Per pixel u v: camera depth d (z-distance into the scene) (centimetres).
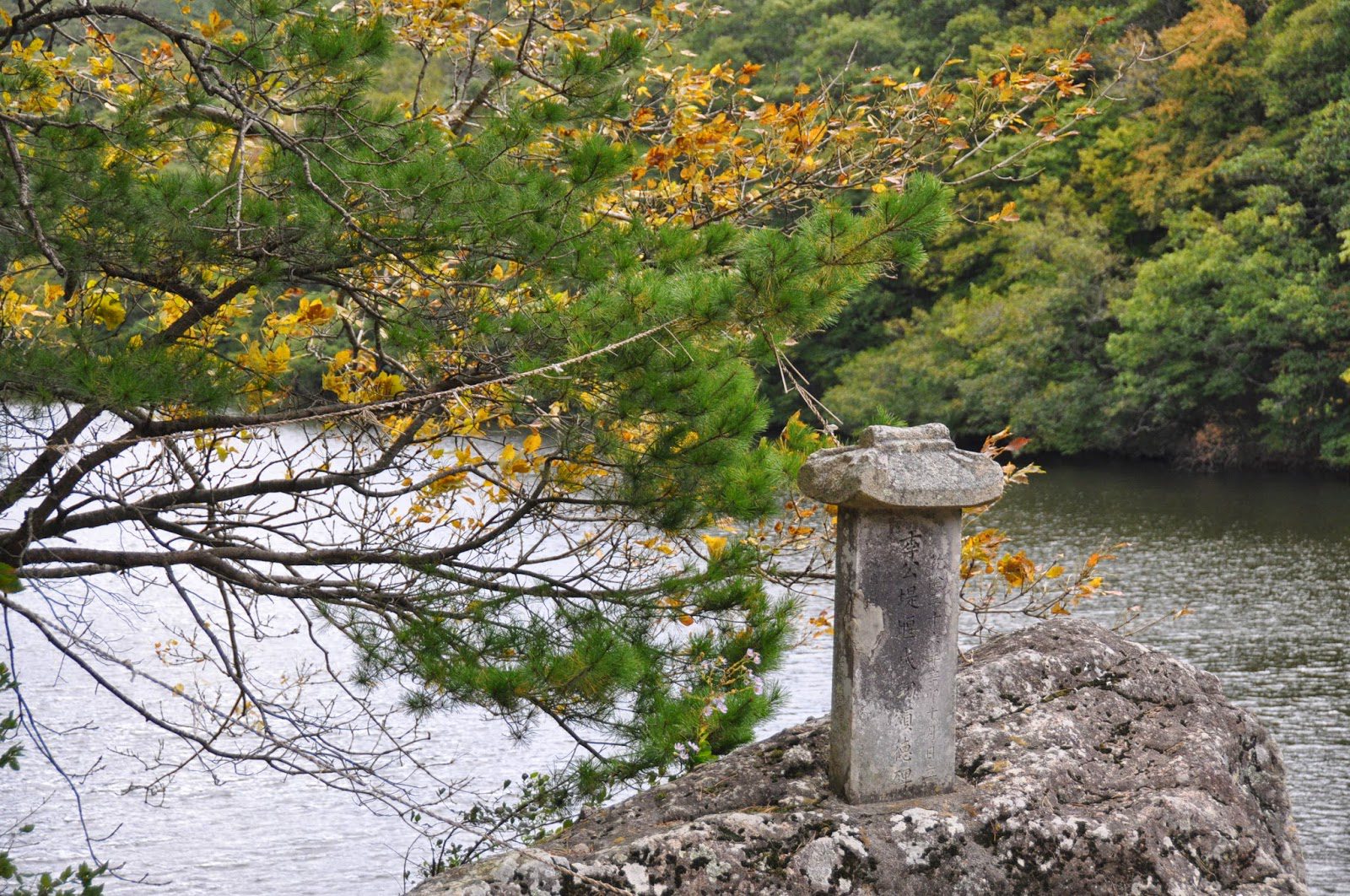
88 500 654
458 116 785
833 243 548
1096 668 541
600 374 573
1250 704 2125
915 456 445
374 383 729
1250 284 4462
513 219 593
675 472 596
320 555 675
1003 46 4853
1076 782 476
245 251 594
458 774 1638
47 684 2061
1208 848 452
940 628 460
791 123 893
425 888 419
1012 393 5131
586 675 588
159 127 596
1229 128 4944
